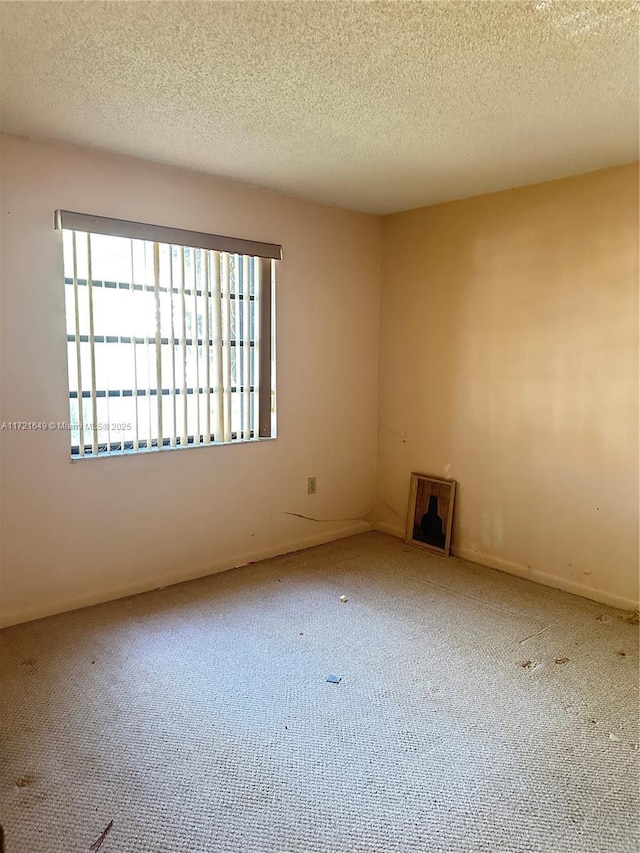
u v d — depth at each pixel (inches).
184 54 70.3
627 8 59.7
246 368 135.1
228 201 126.6
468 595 123.1
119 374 115.2
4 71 75.1
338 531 159.2
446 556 146.3
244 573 134.3
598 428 119.0
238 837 61.8
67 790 67.6
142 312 116.6
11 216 100.0
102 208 109.2
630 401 114.0
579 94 80.7
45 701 84.3
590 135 96.4
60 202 104.5
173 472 125.1
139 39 66.7
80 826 62.8
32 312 103.7
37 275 103.6
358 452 161.2
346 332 153.8
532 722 81.0
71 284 107.7
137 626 107.6
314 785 69.1
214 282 126.8
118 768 71.2
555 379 124.9
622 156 107.0
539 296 126.0
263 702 85.1
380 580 130.9
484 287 135.9
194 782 69.2
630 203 111.0
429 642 103.1
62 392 108.5
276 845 60.9
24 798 66.3
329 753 74.5
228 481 134.6
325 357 150.0
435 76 75.6
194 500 129.1
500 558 138.1
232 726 79.6
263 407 139.8
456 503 146.5
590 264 117.5
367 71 74.5
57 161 103.5
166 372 121.7
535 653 99.6
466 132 95.5
